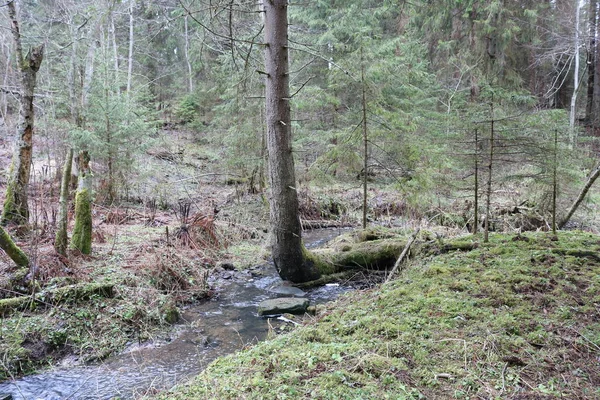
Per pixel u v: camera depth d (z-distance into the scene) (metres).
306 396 2.65
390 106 11.92
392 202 11.78
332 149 8.48
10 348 4.03
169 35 22.33
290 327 4.93
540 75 20.30
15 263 5.26
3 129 15.25
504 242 6.04
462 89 14.48
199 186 13.02
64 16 12.36
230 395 2.74
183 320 5.38
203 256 7.76
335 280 6.98
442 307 3.99
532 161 6.04
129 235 8.06
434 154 7.78
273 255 6.71
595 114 18.67
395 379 2.81
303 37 14.16
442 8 17.23
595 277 4.64
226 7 5.66
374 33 16.09
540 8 17.05
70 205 8.79
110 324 4.79
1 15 12.19
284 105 6.28
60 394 3.59
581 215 9.41
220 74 13.25
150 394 3.46
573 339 3.33
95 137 10.02
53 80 12.64
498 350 3.17
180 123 19.88
